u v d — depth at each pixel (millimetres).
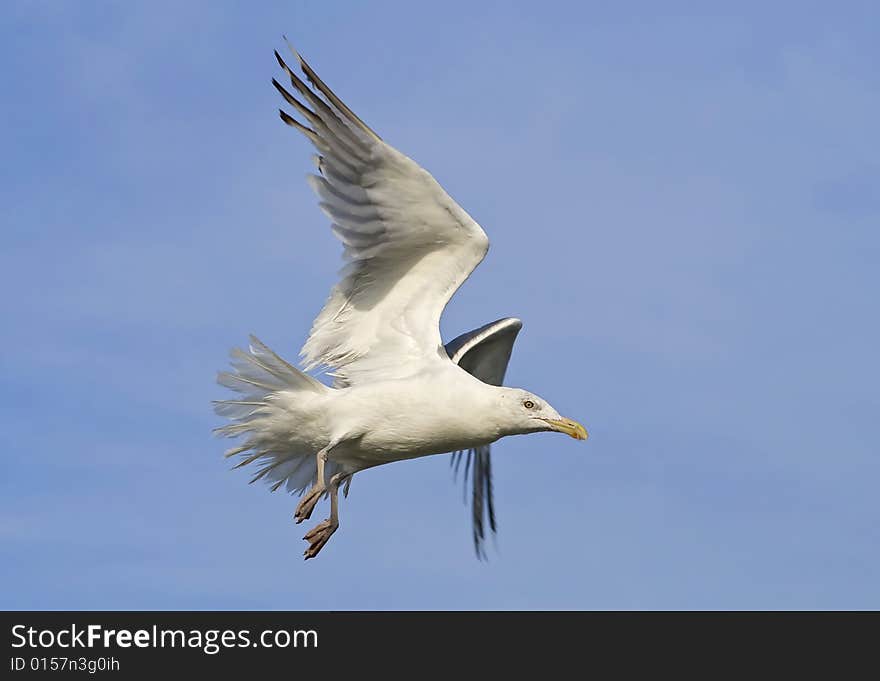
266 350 14250
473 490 19156
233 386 14438
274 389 14422
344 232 14586
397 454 14695
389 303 15039
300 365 15055
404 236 14625
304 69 13844
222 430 14523
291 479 15648
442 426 14445
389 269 14922
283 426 14555
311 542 14477
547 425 14531
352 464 14938
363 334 15055
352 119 13891
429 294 14930
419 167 13992
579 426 14523
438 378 14477
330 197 14500
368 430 14406
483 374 18047
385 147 13930
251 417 14562
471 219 14391
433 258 14812
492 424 14531
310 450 14750
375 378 14766
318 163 14367
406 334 14938
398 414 14367
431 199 14242
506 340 17672
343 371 14984
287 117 14234
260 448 14812
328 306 15055
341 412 14336
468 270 14727
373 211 14492
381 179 14234
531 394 14672
